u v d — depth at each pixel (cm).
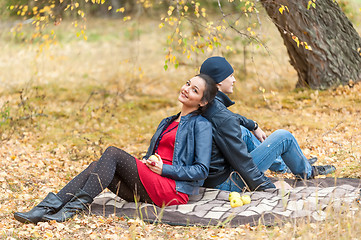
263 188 529
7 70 1501
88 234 448
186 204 500
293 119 936
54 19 955
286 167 608
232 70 552
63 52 1775
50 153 823
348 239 405
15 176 668
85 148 854
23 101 1076
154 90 1345
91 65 1645
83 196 482
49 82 1405
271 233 430
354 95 1007
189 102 507
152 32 1967
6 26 1638
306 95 1062
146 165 498
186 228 461
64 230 455
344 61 1056
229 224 457
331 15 1027
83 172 498
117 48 1870
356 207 465
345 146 739
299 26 1002
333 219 443
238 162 514
